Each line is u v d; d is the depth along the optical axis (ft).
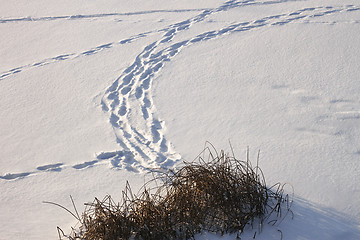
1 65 22.43
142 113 16.57
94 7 29.53
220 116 15.48
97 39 24.54
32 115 17.28
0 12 30.07
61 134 15.70
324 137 13.34
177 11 27.02
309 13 23.77
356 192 10.75
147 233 9.19
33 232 10.24
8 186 12.67
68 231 10.12
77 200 11.61
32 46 24.56
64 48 23.81
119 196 11.57
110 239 9.04
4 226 10.63
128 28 25.53
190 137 14.42
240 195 9.77
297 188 11.10
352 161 12.03
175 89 18.02
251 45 21.04
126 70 20.49
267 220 9.93
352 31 20.95
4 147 15.19
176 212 9.58
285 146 13.10
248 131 14.28
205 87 17.80
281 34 21.70
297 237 9.41
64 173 13.16
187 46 21.97
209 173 9.99
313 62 18.62
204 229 9.69
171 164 12.98
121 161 13.57
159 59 21.07
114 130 15.64
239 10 25.71
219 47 21.34
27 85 19.92
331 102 15.34
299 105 15.44
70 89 19.21
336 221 9.84
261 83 17.48
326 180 11.30
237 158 12.77
